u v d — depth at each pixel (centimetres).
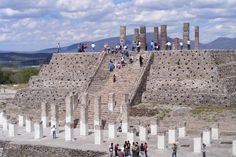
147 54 8669
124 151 5291
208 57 8081
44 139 6525
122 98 7619
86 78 8556
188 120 6825
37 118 8188
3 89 13425
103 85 8131
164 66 8269
